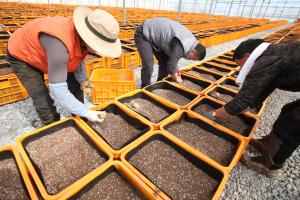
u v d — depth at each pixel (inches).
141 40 117.4
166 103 93.4
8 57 71.8
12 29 231.9
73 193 49.8
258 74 59.1
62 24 57.4
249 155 94.8
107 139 73.7
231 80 129.0
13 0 807.7
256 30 485.1
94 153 65.9
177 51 101.0
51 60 55.0
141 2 1295.5
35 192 47.1
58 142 68.7
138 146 66.8
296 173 90.5
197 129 83.7
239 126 88.3
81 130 72.2
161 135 72.7
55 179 56.4
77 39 59.1
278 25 719.7
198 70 144.6
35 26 63.0
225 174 56.6
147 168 62.9
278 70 58.6
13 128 102.6
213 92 111.3
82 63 88.5
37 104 81.6
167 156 68.0
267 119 129.0
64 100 59.2
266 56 59.7
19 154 58.4
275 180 86.4
